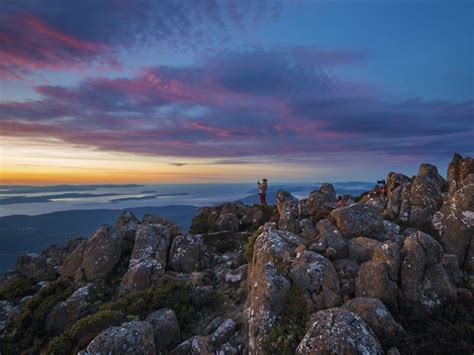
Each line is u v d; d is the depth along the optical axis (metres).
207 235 35.31
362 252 16.80
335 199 34.69
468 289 14.19
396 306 13.45
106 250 27.47
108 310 18.91
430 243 14.72
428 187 23.03
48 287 26.05
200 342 14.59
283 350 11.96
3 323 23.59
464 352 10.96
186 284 21.27
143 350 13.80
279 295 13.87
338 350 10.25
